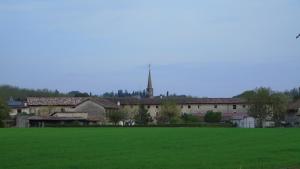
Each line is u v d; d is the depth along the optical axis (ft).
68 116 472.03
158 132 275.39
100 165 107.24
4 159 120.98
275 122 475.72
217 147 158.40
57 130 313.53
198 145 168.25
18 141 191.93
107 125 415.03
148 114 508.94
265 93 479.41
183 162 112.57
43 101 527.40
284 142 181.88
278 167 99.71
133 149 151.12
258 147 156.35
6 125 428.56
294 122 474.49
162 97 606.96
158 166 105.19
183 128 358.43
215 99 574.97
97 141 191.42
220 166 104.53
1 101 420.77
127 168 101.86
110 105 519.60
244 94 577.02
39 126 426.51
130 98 606.14
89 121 479.41
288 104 499.92
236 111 563.07
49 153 137.39
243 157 122.93
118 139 205.26
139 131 291.38
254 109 482.28
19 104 552.00
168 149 151.12
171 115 514.68
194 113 564.30
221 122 479.82
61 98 536.42
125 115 498.69
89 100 499.10
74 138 213.66
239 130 306.55
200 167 103.09
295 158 119.34
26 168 102.47
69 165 107.34
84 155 131.13
